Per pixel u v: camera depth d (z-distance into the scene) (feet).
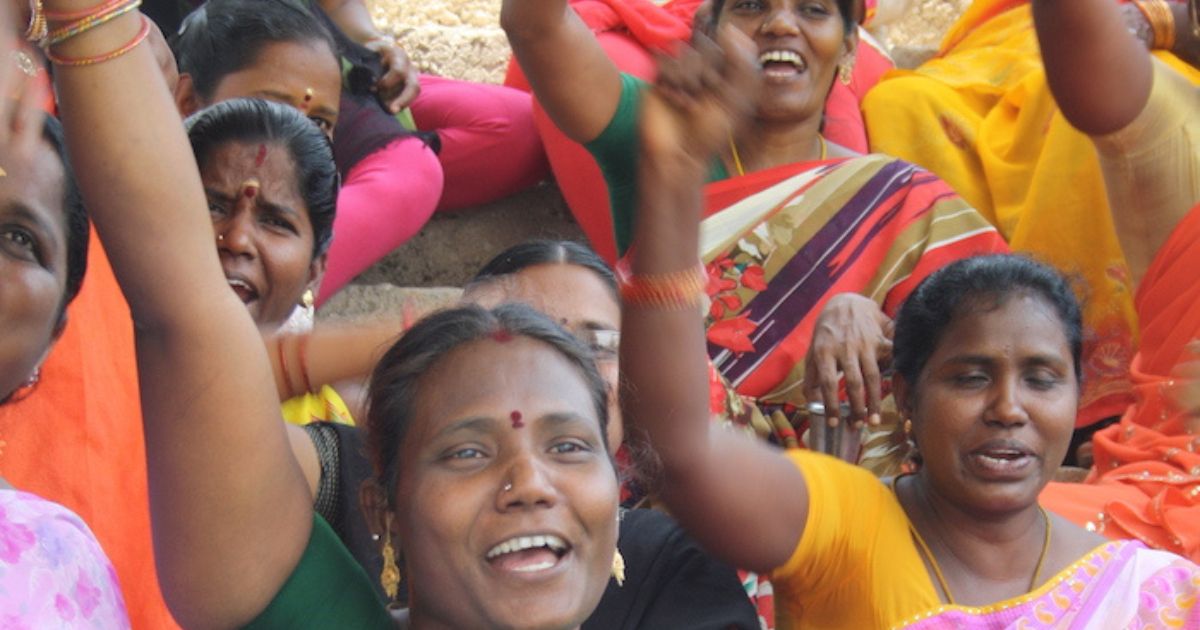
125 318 9.13
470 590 6.48
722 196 13.82
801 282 13.41
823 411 11.80
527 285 9.30
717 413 12.09
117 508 8.74
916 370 8.86
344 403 9.76
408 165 13.79
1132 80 11.05
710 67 6.34
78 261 7.23
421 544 6.57
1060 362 8.59
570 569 6.54
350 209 13.15
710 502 7.59
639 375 7.07
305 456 8.27
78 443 8.68
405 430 6.75
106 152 6.18
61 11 6.07
